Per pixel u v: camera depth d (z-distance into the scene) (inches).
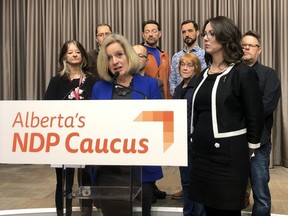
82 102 63.4
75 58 102.4
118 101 62.6
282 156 189.5
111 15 200.1
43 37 207.9
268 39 187.5
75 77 103.1
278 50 188.5
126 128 62.3
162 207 112.0
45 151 64.1
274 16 187.8
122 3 199.9
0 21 209.6
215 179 64.8
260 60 188.5
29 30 206.2
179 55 144.3
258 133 64.0
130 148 62.1
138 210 74.4
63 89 101.4
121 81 80.7
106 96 79.3
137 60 79.8
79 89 98.2
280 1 185.8
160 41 196.5
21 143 64.7
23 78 211.2
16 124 64.9
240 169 64.0
